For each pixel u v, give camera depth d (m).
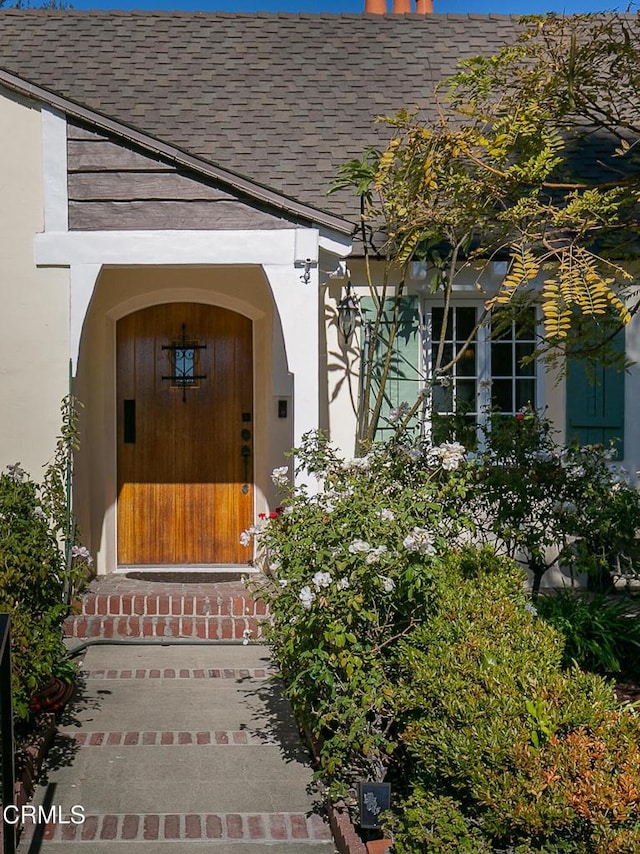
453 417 7.36
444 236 7.50
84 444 8.46
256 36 10.98
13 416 7.68
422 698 3.93
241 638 7.53
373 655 4.51
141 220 7.35
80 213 7.40
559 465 6.90
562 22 6.67
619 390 8.73
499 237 6.54
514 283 5.01
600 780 3.03
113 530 9.16
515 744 3.22
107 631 7.52
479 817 3.46
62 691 5.79
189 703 6.14
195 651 7.29
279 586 4.96
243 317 9.35
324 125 9.65
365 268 8.60
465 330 8.99
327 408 8.62
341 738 4.33
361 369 8.57
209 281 8.85
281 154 9.23
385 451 6.44
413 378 8.62
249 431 9.37
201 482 9.35
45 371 7.66
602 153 9.50
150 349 9.32
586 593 8.23
